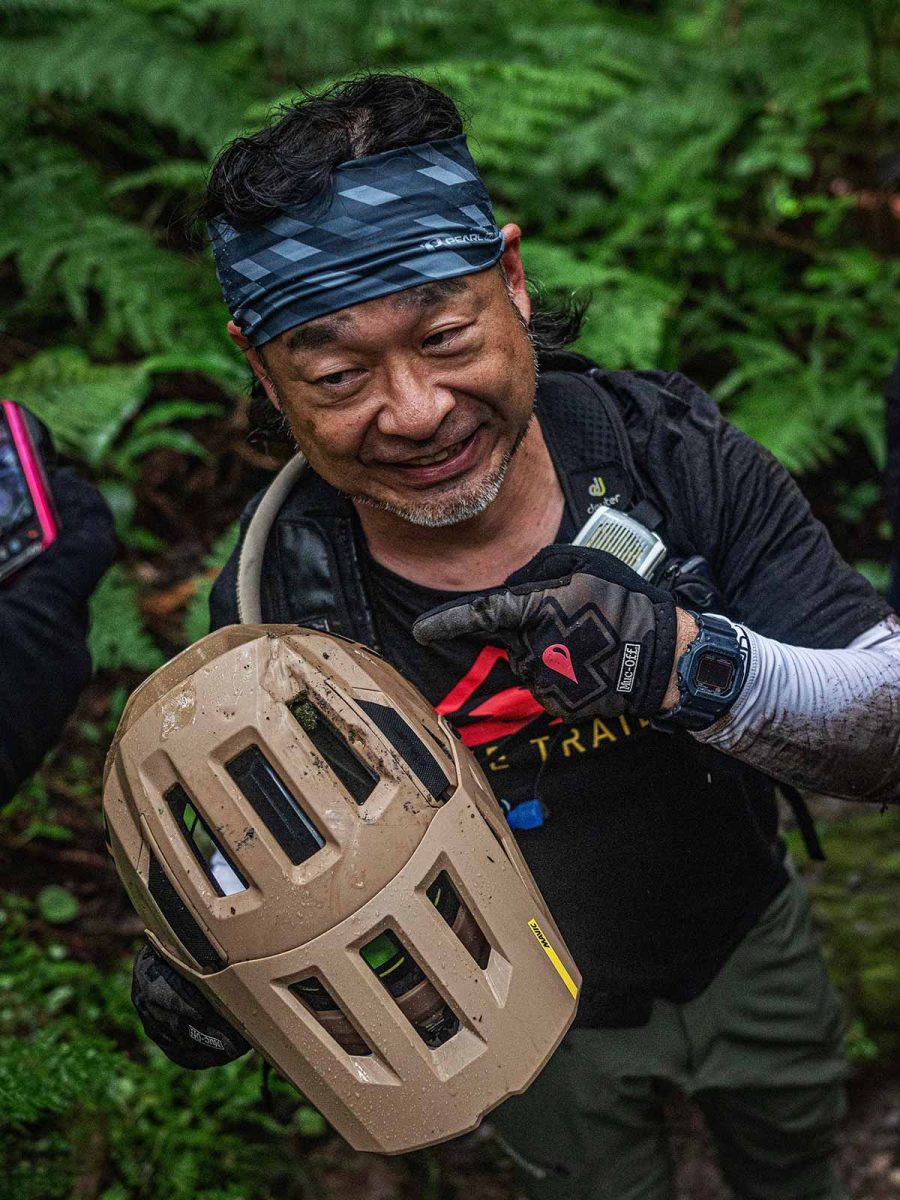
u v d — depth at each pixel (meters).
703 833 1.36
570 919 1.37
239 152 1.10
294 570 1.29
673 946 1.43
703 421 1.27
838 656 1.14
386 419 1.08
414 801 1.06
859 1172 2.30
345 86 1.15
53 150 3.21
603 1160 1.62
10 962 2.23
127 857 1.13
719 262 3.52
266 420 1.33
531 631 1.09
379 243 1.04
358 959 1.04
